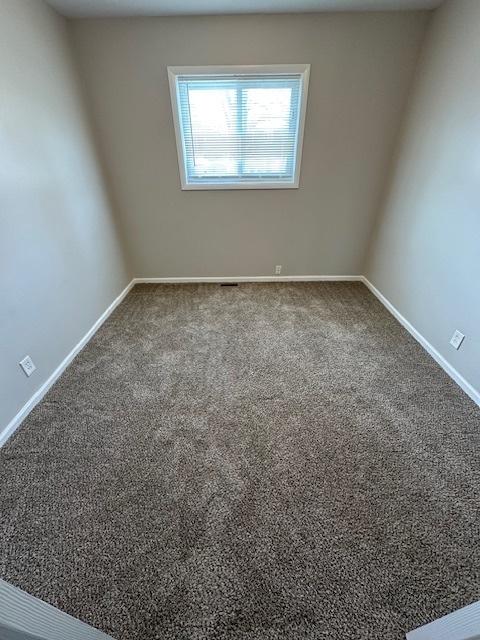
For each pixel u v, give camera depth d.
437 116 2.16
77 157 2.36
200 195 2.99
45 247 1.95
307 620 0.96
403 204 2.62
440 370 2.09
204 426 1.66
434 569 1.07
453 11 1.97
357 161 2.83
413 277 2.48
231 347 2.36
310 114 2.61
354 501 1.29
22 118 1.75
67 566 1.09
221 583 1.04
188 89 2.53
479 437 1.59
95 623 0.96
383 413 1.74
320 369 2.11
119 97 2.53
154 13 2.19
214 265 3.42
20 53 1.74
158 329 2.62
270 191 2.97
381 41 2.33
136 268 3.43
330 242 3.29
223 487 1.35
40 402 1.84
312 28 2.29
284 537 1.17
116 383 2.00
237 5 2.10
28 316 1.78
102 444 1.56
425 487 1.35
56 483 1.38
